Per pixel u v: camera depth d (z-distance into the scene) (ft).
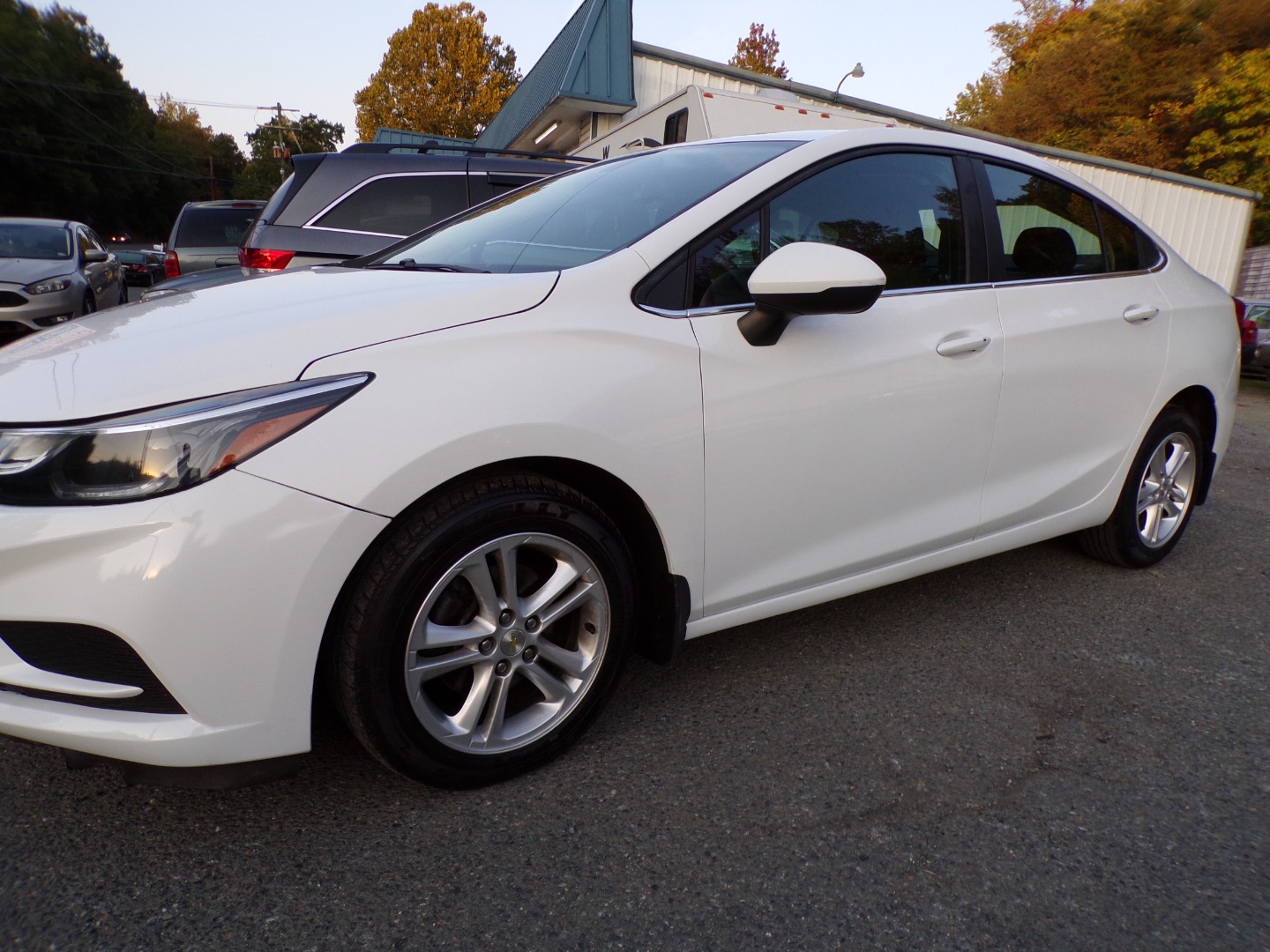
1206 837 6.07
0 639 5.31
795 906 5.32
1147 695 8.14
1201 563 11.96
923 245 8.42
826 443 7.48
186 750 5.22
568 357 6.18
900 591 10.61
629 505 6.74
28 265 29.96
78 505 5.00
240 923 5.09
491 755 6.31
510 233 8.45
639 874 5.57
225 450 5.09
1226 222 49.21
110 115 167.84
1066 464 9.75
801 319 7.32
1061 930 5.17
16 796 6.25
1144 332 10.23
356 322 5.84
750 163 7.84
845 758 6.95
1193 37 81.76
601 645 6.72
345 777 6.55
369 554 5.58
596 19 41.81
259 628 5.19
